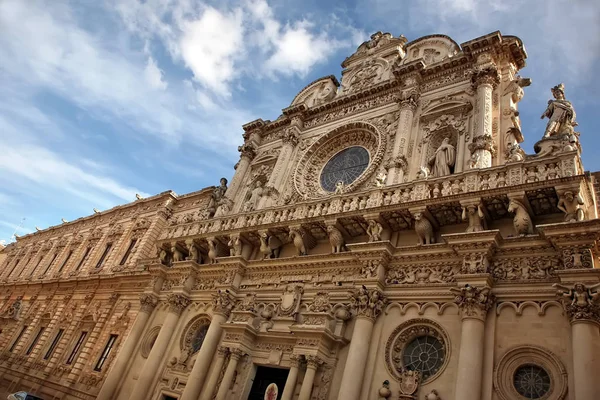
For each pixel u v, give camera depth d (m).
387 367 14.19
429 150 20.09
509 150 16.92
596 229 11.77
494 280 13.45
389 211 16.28
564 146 14.23
